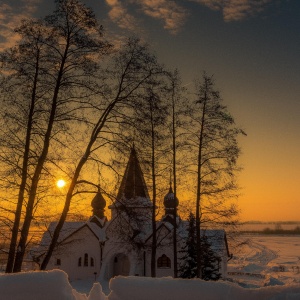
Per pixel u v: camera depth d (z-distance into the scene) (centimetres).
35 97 1510
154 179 2559
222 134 2430
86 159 1547
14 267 1400
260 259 10694
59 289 387
